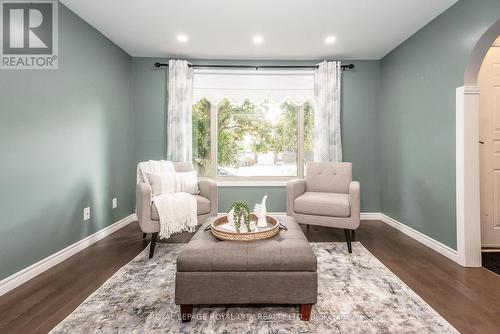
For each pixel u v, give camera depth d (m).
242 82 3.45
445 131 2.31
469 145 2.08
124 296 1.65
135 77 3.42
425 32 2.57
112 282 1.83
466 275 1.92
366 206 3.55
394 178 3.16
